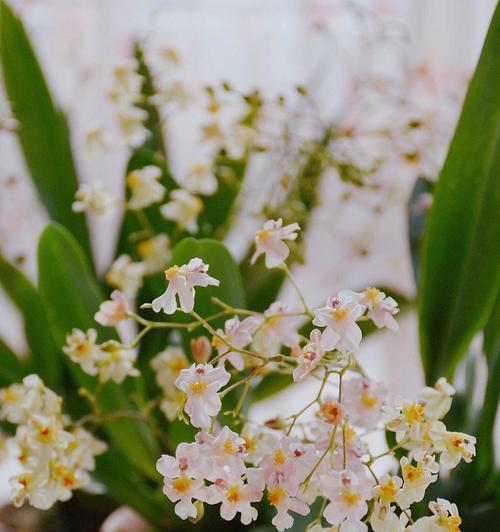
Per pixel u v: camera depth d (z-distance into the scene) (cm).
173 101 42
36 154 41
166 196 40
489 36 31
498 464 36
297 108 47
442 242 33
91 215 47
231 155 41
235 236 48
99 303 35
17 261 42
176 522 37
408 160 41
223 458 27
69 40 63
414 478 27
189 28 63
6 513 41
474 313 33
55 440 31
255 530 34
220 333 30
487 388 33
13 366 39
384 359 66
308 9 61
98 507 41
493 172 32
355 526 27
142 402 36
